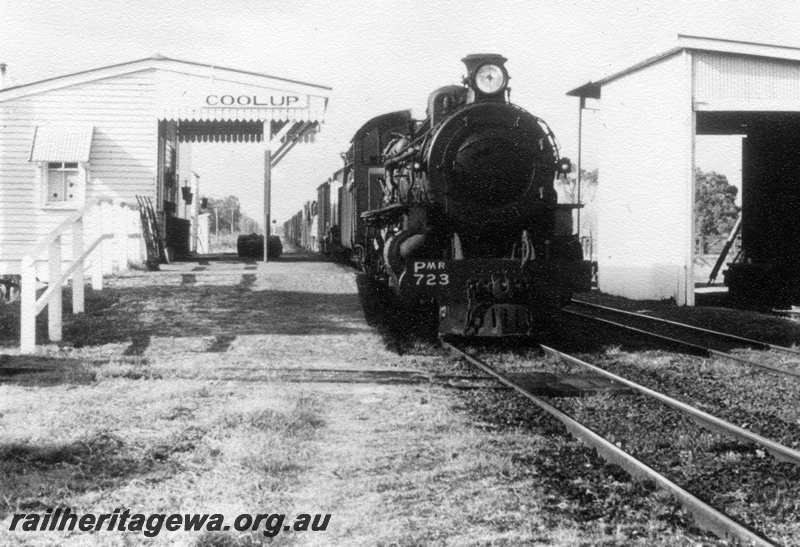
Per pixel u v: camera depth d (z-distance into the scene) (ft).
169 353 34.96
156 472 19.17
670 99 67.21
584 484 18.84
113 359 32.83
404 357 35.06
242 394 27.27
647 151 71.36
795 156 72.54
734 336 45.21
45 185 73.82
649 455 21.26
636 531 16.01
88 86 73.56
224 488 18.17
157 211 74.74
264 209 73.51
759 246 79.05
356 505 17.40
